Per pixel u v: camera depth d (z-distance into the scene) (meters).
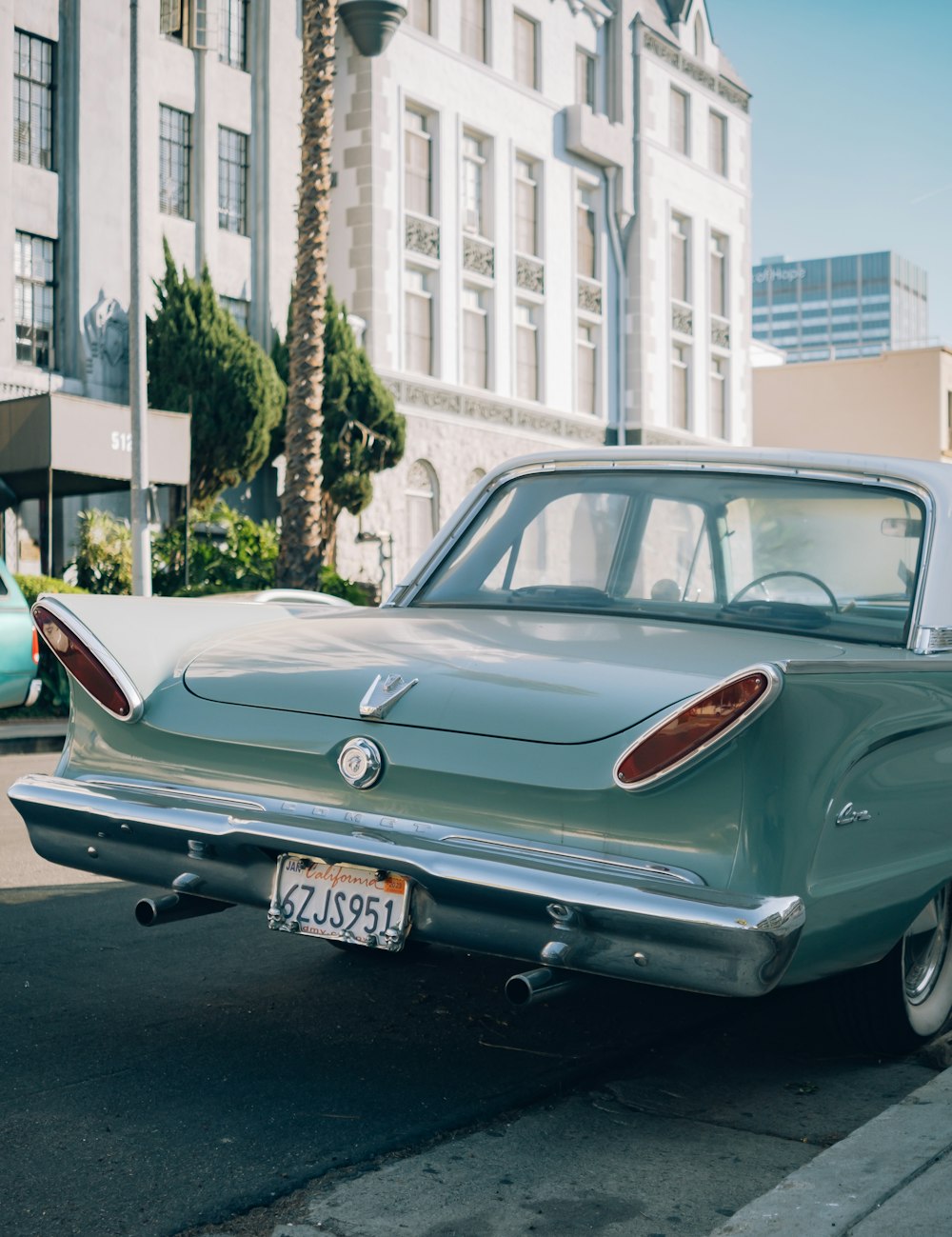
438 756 3.41
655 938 3.09
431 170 29.45
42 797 3.86
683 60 36.91
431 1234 2.95
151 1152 3.33
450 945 3.37
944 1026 4.35
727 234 39.31
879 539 4.20
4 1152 3.30
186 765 3.81
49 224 22.42
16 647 10.91
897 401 49.97
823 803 3.27
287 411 22.19
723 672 3.46
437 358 29.52
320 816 3.53
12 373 21.61
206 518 23.55
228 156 25.48
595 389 34.62
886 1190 3.02
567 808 3.27
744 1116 3.70
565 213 33.16
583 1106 3.75
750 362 40.50
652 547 4.49
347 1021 4.42
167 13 24.16
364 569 27.19
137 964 5.05
